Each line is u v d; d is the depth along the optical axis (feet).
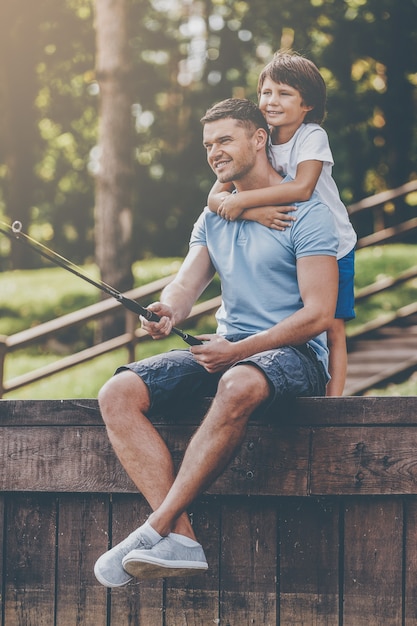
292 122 16.22
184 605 13.42
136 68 87.71
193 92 90.94
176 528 12.49
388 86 80.69
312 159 15.67
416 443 13.06
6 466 14.02
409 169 84.38
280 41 79.25
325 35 78.07
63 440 13.88
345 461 13.17
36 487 13.91
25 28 83.15
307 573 13.25
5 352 30.35
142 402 13.01
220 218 14.60
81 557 13.79
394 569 13.10
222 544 13.44
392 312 48.93
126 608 13.57
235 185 14.79
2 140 91.76
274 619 13.25
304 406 13.28
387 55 78.95
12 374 49.26
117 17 49.57
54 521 13.92
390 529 13.14
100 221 51.08
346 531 13.21
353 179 90.02
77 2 82.02
